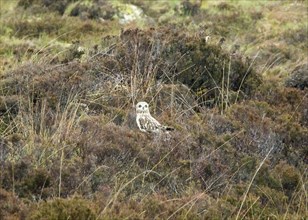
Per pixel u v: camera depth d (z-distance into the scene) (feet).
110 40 109.70
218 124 80.79
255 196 64.49
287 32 171.12
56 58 108.37
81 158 65.21
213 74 99.60
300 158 76.74
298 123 83.66
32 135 68.80
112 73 94.63
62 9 193.57
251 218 61.36
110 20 187.83
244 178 69.62
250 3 211.41
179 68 99.09
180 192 64.54
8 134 72.74
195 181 66.95
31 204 55.62
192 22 183.52
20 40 147.13
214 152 71.92
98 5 194.70
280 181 69.05
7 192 56.59
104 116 78.54
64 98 83.92
